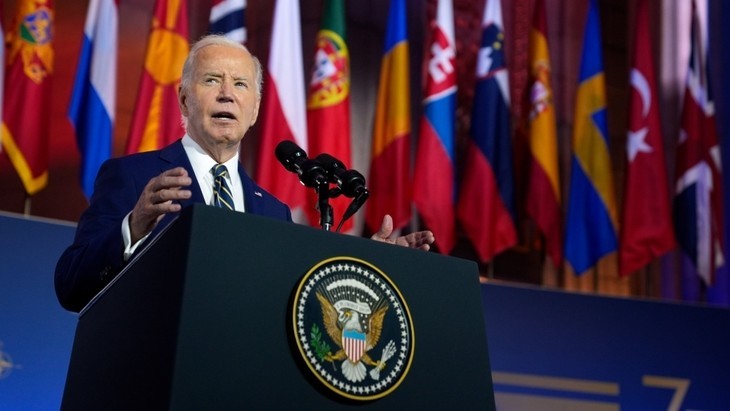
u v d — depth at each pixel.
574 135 7.94
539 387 7.30
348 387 1.74
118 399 1.77
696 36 8.40
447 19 7.59
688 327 7.84
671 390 7.63
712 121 8.22
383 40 7.76
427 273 1.97
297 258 1.79
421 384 1.85
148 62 6.66
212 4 7.05
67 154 6.46
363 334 1.80
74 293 2.34
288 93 6.99
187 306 1.64
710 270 7.94
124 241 2.14
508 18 8.08
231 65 3.04
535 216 7.57
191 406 1.57
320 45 7.30
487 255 7.32
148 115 6.58
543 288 7.56
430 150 7.31
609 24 8.43
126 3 6.89
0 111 6.29
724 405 7.72
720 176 8.24
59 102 6.54
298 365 1.71
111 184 2.76
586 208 7.82
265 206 3.06
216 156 3.04
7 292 5.98
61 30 6.67
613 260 7.88
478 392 1.93
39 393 5.85
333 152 7.07
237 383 1.63
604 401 7.43
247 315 1.69
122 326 1.87
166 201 1.93
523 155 7.82
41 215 6.30
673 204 8.17
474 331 1.99
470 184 7.45
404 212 7.18
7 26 6.47
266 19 7.30
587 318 7.60
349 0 7.72
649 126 8.01
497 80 7.63
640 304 7.78
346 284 1.82
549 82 7.83
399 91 7.39
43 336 6.00
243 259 1.73
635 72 8.15
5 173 6.27
